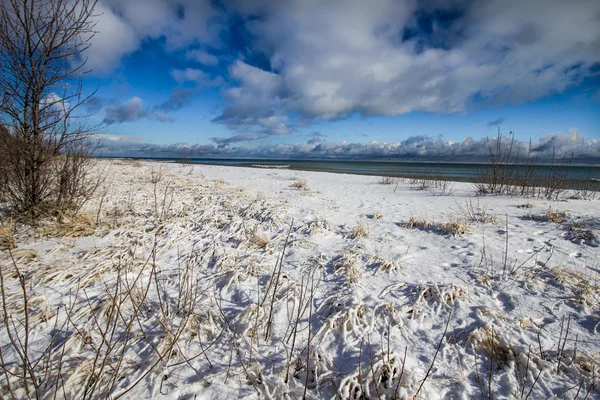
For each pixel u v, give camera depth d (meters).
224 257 4.10
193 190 9.72
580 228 5.00
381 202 8.79
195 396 1.92
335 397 1.89
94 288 3.21
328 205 8.20
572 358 2.15
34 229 4.74
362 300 3.08
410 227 5.80
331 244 4.88
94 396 1.87
